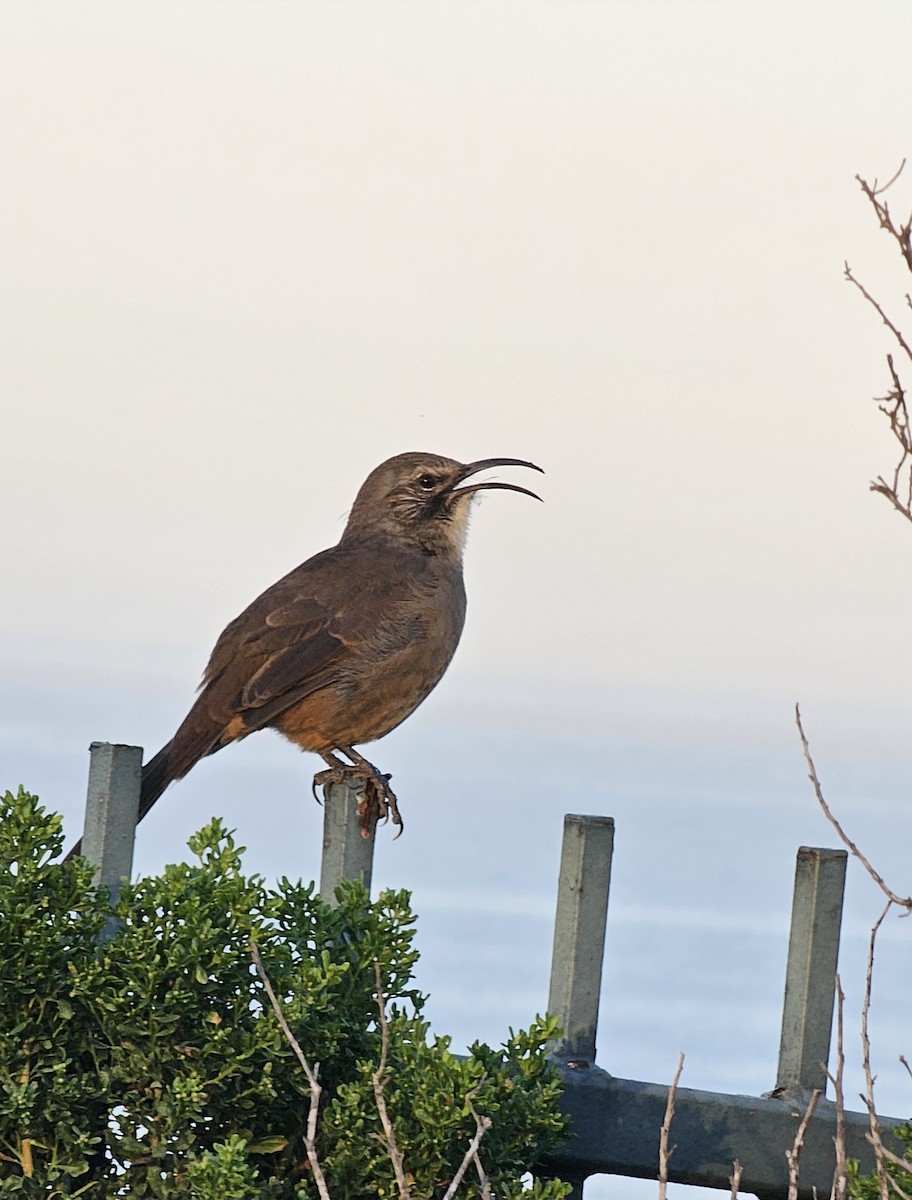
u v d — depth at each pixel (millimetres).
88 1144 7078
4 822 7344
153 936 7180
